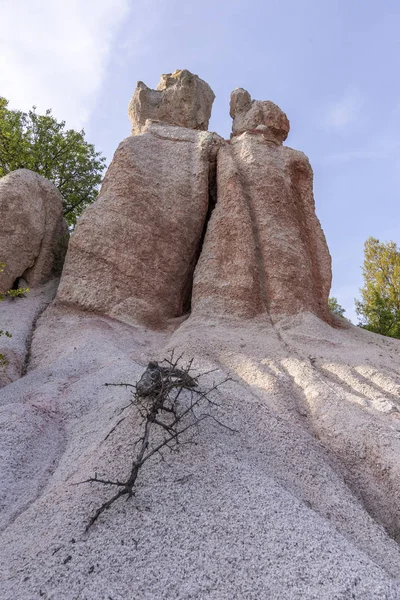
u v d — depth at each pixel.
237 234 13.62
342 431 6.90
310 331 11.57
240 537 4.07
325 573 3.69
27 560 3.99
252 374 8.89
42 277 15.05
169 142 16.38
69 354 10.17
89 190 23.12
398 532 5.42
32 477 5.83
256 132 16.91
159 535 4.09
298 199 15.55
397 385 8.69
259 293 12.81
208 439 5.54
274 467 5.70
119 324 12.48
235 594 3.54
